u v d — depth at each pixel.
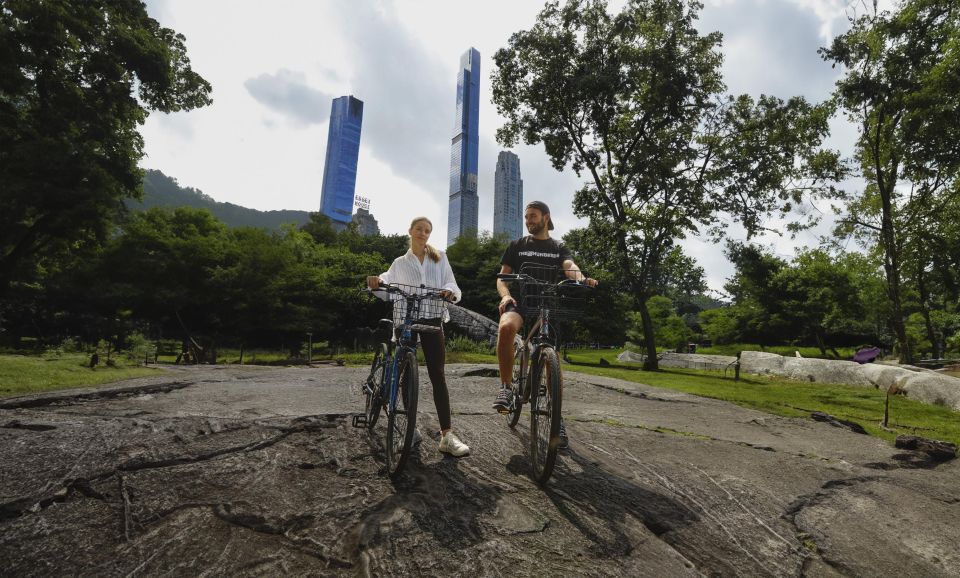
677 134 20.25
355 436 3.23
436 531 2.05
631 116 20.28
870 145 18.84
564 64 21.25
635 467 3.16
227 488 2.34
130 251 29.52
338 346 26.30
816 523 2.52
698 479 3.02
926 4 15.95
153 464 2.55
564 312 3.07
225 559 1.78
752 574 2.03
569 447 3.47
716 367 19.20
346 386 5.86
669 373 14.88
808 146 19.08
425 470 2.74
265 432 3.16
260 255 31.38
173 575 1.68
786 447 3.97
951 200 19.45
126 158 23.78
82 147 21.86
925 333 27.61
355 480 2.53
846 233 21.11
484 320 22.52
